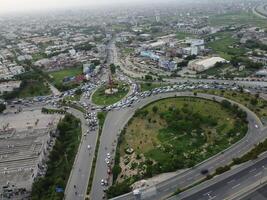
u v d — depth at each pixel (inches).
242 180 7111.2
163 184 7293.3
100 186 7539.4
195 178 7391.7
